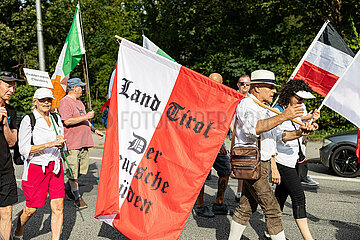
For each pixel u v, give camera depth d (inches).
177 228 119.0
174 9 771.4
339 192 240.2
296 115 108.6
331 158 292.2
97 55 871.7
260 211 194.5
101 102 859.4
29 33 894.4
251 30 729.0
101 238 155.9
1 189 127.0
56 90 205.0
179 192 120.9
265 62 710.5
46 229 167.6
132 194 124.9
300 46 714.2
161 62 126.5
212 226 169.6
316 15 692.7
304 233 131.5
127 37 856.9
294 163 134.4
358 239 154.1
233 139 132.8
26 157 130.2
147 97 127.3
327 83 182.7
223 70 721.6
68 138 200.4
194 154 121.4
